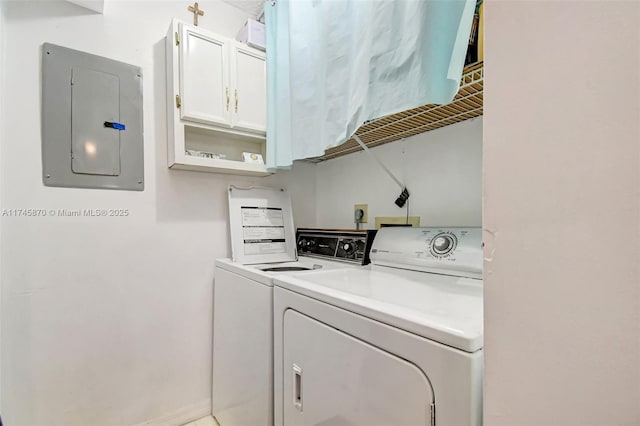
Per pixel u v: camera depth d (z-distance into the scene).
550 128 0.36
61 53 1.38
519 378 0.40
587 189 0.34
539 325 0.38
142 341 1.60
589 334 0.34
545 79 0.37
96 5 1.44
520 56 0.40
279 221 2.01
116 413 1.52
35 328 1.32
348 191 2.07
